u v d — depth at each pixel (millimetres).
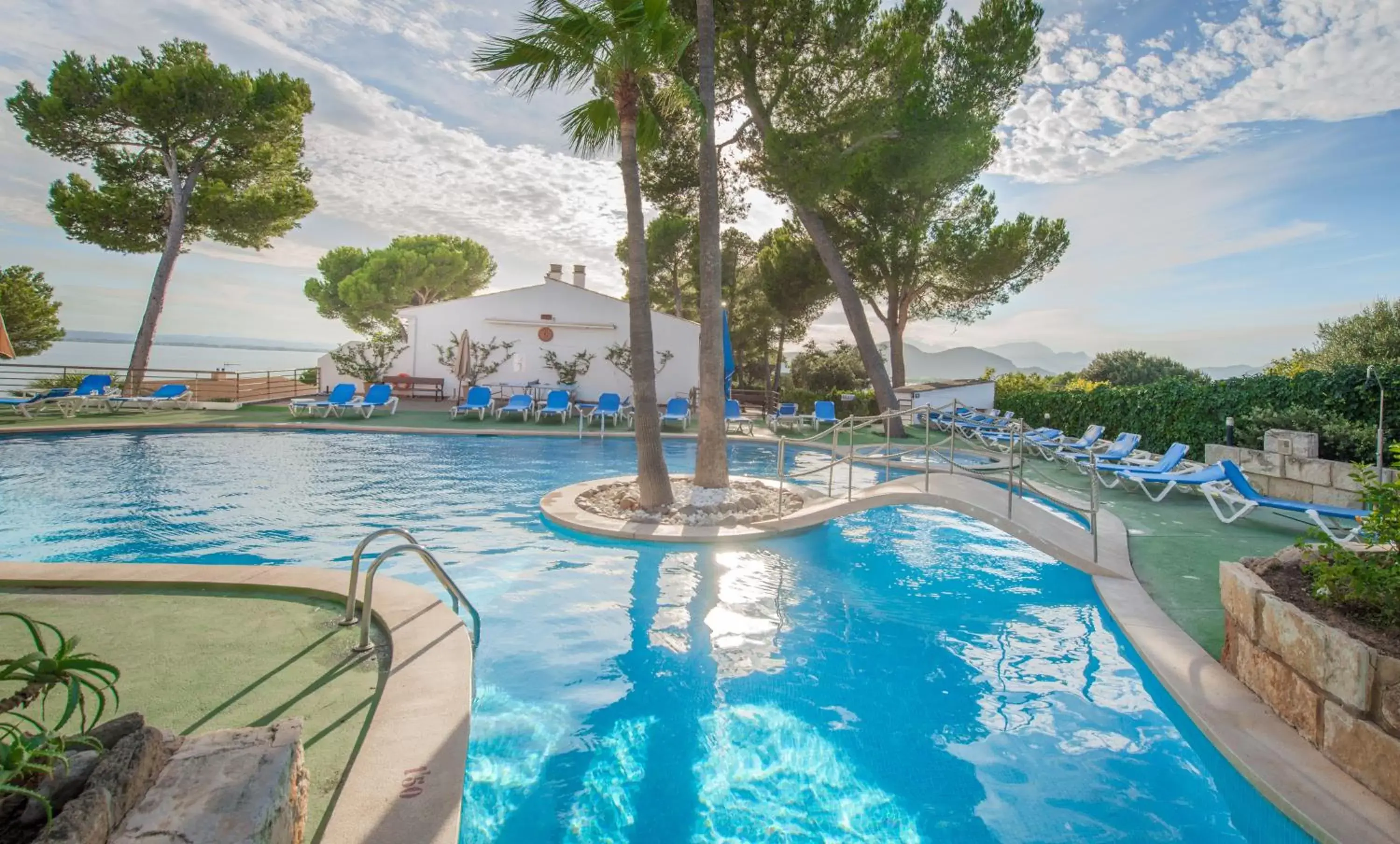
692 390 22375
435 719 2834
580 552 6562
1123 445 11266
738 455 14734
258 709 2965
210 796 1729
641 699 3822
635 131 7457
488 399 17578
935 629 4895
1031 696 3900
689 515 7504
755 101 16328
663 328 22469
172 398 17438
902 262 19906
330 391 21219
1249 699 3330
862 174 18500
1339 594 3195
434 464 11773
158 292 19375
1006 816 2852
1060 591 5691
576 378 22172
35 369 17375
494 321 21859
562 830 2721
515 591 5512
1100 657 4410
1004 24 15727
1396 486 3156
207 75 18500
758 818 2824
